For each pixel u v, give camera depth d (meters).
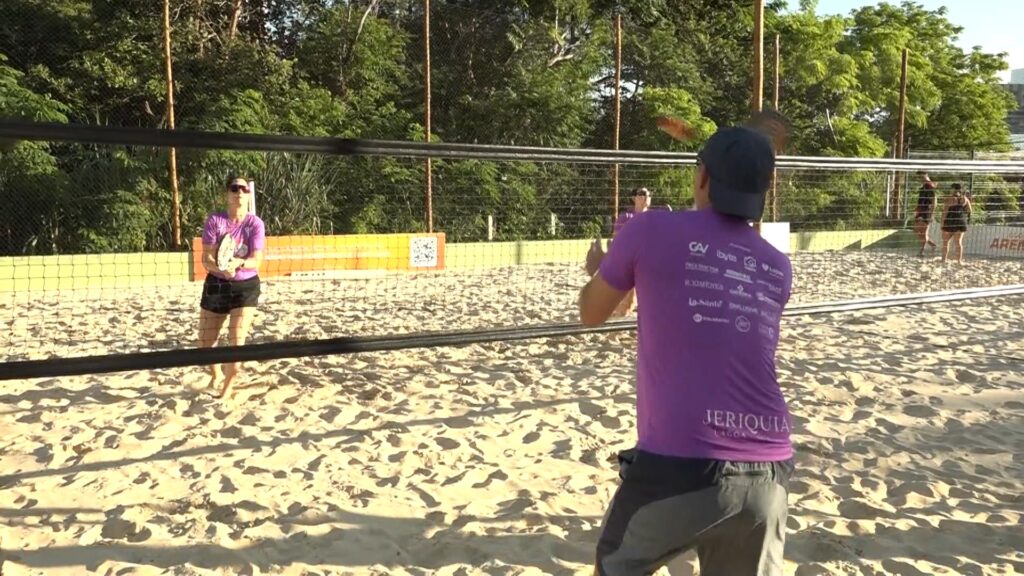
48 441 4.93
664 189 16.53
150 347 7.65
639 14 27.03
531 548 3.59
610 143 24.08
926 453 4.98
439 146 4.58
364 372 6.76
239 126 17.23
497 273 13.95
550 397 6.07
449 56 22.80
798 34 27.70
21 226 14.95
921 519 3.98
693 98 25.38
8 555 3.43
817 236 19.38
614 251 2.24
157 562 3.42
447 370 6.89
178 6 18.66
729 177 2.19
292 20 21.97
